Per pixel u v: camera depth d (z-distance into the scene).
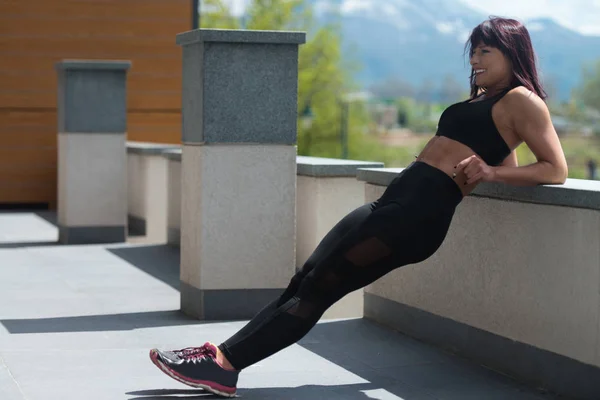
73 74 12.35
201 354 5.11
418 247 4.87
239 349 5.08
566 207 5.12
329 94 64.75
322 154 65.44
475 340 5.95
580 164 113.75
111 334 6.76
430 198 4.85
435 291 6.36
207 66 7.25
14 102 18.20
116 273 9.72
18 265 10.23
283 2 62.62
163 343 6.47
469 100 5.17
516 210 5.52
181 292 7.73
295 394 5.20
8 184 18.14
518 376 5.54
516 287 5.54
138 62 18.95
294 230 7.45
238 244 7.38
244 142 7.35
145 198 13.42
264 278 7.42
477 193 5.81
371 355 6.12
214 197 7.32
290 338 5.05
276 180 7.40
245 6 62.94
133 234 13.74
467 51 5.18
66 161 12.37
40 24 18.33
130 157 14.27
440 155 4.95
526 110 4.88
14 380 5.41
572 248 5.09
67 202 12.36
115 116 12.51
